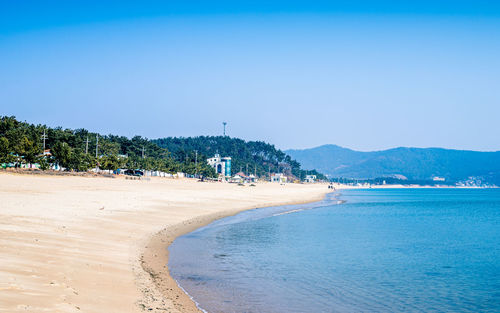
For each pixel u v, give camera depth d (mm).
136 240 28891
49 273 16109
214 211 58250
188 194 84125
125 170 155375
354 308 18219
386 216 69250
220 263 25203
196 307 15953
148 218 41781
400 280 23641
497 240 41156
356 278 23547
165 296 16531
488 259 30703
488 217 71438
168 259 24594
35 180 76562
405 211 84562
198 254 27328
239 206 71625
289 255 29281
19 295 12609
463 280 24047
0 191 52469
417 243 38188
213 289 19203
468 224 58188
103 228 31469
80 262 19125
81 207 42031
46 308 11812
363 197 172375
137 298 15281
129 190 77000
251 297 18500
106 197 56688
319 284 21734
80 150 124438
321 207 88125
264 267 24922
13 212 32938
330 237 39594
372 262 28375
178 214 49000
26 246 20484
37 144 109812
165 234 34062
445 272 26078
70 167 113250
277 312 16875
